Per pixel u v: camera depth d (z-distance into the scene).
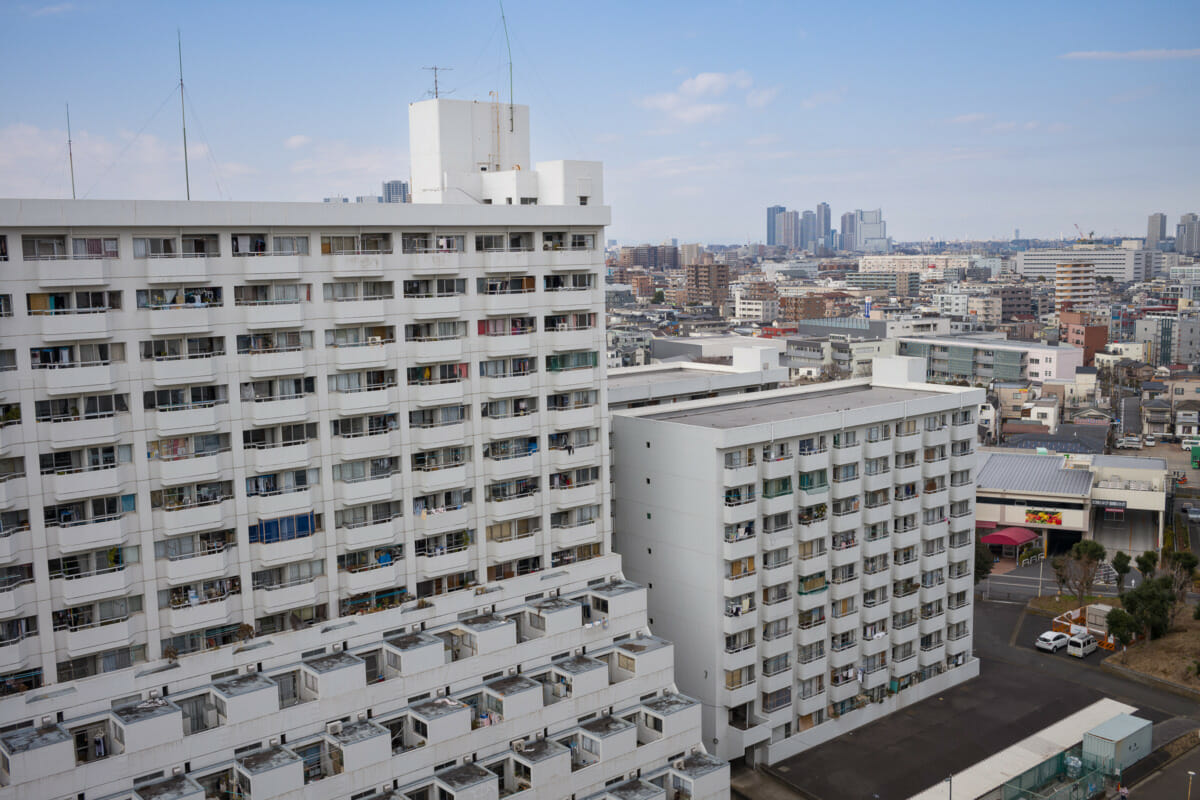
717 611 89.56
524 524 86.50
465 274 80.94
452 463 81.31
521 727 76.56
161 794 62.25
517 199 90.88
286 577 73.88
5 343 61.66
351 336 75.88
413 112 95.38
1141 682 111.81
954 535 110.62
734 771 91.75
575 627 84.06
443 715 72.31
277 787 64.50
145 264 66.50
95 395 64.94
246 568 71.56
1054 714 103.62
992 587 145.50
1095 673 114.62
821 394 120.75
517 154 98.75
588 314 88.81
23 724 62.38
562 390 86.44
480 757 74.31
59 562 64.38
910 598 105.31
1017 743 94.88
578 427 87.62
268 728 68.06
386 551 78.56
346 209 73.62
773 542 91.31
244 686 68.25
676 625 93.75
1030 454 178.50
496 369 83.56
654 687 85.69
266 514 71.69
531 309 84.81
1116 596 139.12
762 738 91.94
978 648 122.56
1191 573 132.50
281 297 72.25
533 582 85.44
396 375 77.81
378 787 69.25
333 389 75.19
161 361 66.62
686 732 83.19
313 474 74.44
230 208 68.69
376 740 68.94
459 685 77.19
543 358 85.75
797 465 94.06
